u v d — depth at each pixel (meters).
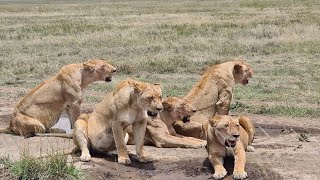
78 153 11.54
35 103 13.48
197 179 10.22
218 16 48.62
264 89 19.00
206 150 11.80
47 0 151.25
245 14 50.12
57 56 27.83
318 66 23.11
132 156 11.51
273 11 53.25
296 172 10.14
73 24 43.50
